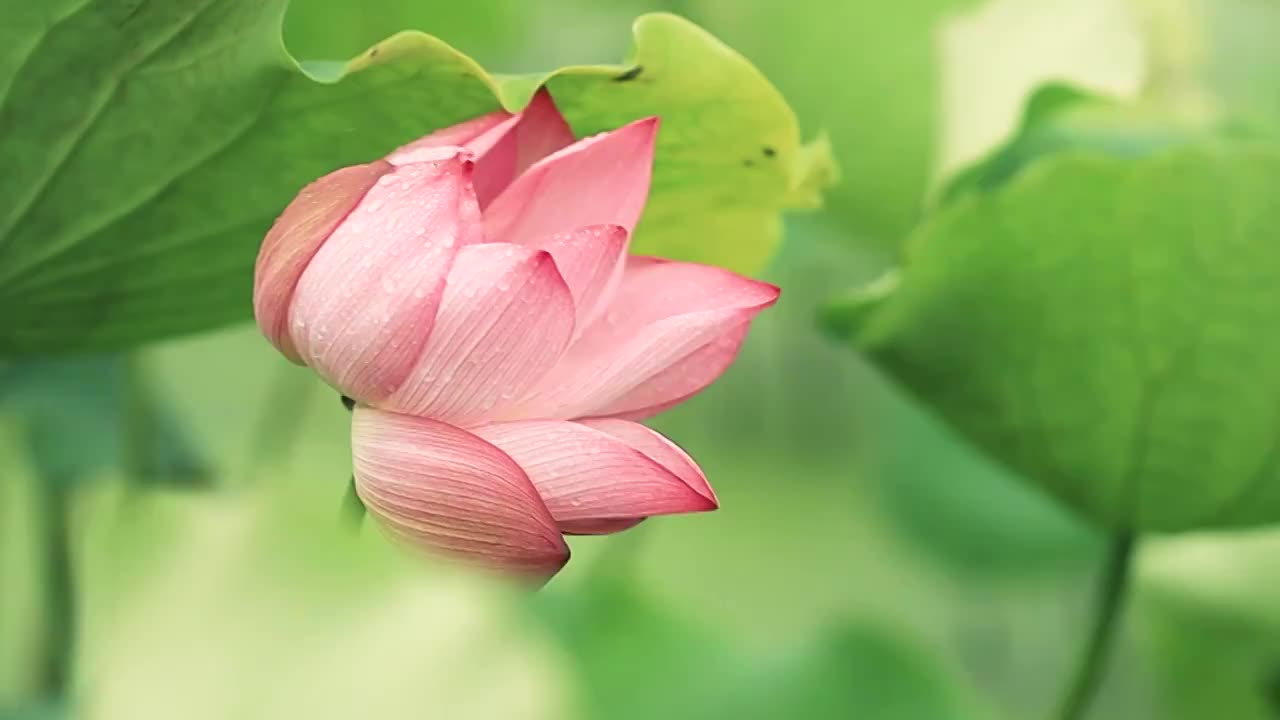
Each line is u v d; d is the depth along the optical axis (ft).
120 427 5.73
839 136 7.04
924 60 6.82
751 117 5.18
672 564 6.70
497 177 5.01
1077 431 5.64
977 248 5.49
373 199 4.90
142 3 4.91
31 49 4.92
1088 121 6.00
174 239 5.18
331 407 5.91
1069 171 5.39
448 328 4.90
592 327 5.02
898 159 6.98
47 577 5.58
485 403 4.94
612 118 5.19
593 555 6.07
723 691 5.42
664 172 5.29
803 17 6.88
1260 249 5.42
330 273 4.89
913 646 5.60
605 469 4.92
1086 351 5.56
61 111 4.99
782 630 5.91
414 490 4.93
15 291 5.19
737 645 5.52
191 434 5.84
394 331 4.89
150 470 5.66
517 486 4.89
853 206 7.15
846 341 5.76
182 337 5.37
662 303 5.04
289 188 5.16
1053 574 6.67
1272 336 5.47
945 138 7.00
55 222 5.11
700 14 7.17
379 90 5.05
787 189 5.33
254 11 4.96
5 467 5.65
